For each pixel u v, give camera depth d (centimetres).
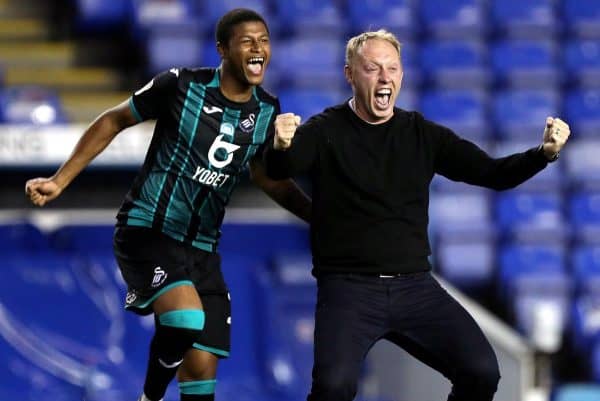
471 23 3550
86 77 3322
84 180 2792
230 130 1458
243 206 2875
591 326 2752
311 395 1359
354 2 3544
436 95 3275
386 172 1400
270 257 2694
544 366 2494
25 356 2372
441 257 2894
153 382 1465
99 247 2644
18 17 3597
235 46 1427
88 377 2322
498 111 3288
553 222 3005
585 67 3491
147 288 1447
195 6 3441
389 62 1388
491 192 3031
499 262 2903
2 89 3159
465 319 1402
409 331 1406
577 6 3628
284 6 3497
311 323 2530
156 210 1455
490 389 1382
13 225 2614
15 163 2583
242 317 2502
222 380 2398
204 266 1493
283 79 3195
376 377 2438
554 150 1366
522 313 2797
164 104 1459
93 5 3488
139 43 3406
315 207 1418
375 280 1396
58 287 2497
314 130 1398
